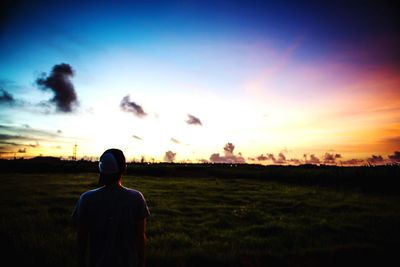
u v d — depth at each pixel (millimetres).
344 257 7992
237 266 7391
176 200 18969
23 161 52344
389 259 7949
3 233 9391
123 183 30672
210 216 13703
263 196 21672
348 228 11586
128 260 2844
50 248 7855
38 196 18906
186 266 7262
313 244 9336
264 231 11008
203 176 46219
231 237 10055
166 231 10750
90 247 2855
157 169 47469
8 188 23844
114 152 3021
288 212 15602
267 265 7430
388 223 12469
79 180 32688
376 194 24891
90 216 2846
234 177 44094
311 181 33531
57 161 55656
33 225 10562
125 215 2867
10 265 6844
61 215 12984
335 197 21688
